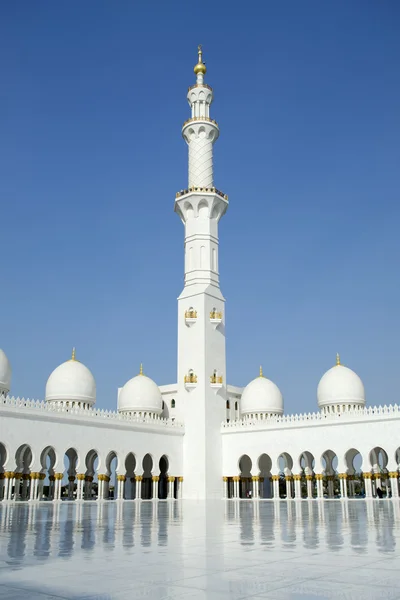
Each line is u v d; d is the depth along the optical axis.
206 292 68.50
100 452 56.56
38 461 50.50
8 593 8.02
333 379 66.25
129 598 7.64
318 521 22.53
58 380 63.62
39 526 19.98
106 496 60.44
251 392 72.06
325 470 65.81
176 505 43.22
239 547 13.20
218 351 68.94
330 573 9.52
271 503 47.50
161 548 13.04
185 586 8.48
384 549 12.68
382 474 62.88
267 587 8.37
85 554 12.01
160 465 72.75
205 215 71.50
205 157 71.94
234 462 65.31
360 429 57.28
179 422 66.19
